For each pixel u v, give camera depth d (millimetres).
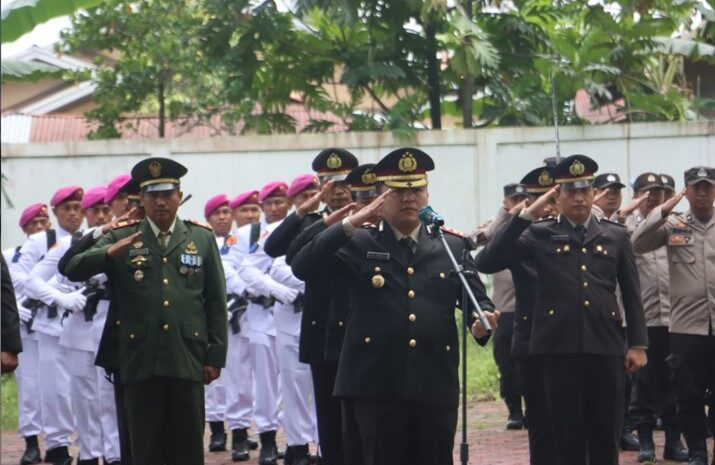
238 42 21469
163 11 23766
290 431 12172
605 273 9531
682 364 11117
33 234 14172
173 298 9242
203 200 19578
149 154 19719
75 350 11938
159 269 9273
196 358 9297
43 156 19828
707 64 23312
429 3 19766
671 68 21312
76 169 19812
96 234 9539
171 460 9359
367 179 9812
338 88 27141
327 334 9773
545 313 9516
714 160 18859
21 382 13703
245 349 13320
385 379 8031
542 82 21109
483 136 19328
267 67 21875
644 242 11141
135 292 9211
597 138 19141
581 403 9453
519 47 21281
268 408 12742
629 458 12258
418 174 8164
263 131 22406
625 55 20578
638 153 19047
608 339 9438
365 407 8078
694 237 11094
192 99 24328
